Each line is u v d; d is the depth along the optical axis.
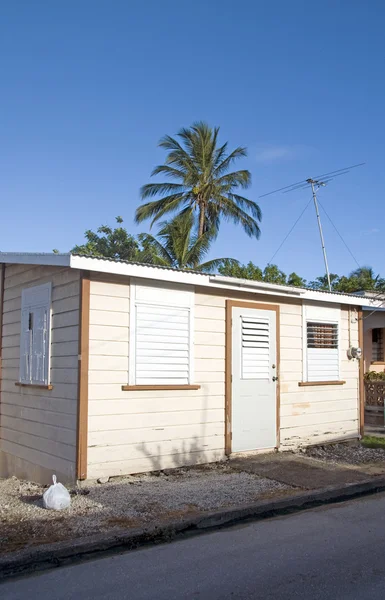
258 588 4.60
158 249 27.66
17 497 7.41
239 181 29.19
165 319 8.73
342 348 11.61
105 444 7.92
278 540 5.82
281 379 10.36
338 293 11.25
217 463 9.14
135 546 5.68
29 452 9.02
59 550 5.35
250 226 29.31
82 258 7.66
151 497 7.09
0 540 5.59
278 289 10.10
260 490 7.49
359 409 11.77
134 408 8.27
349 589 4.55
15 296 9.84
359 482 8.00
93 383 7.87
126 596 4.49
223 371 9.47
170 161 28.84
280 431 10.24
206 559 5.29
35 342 9.02
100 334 7.99
